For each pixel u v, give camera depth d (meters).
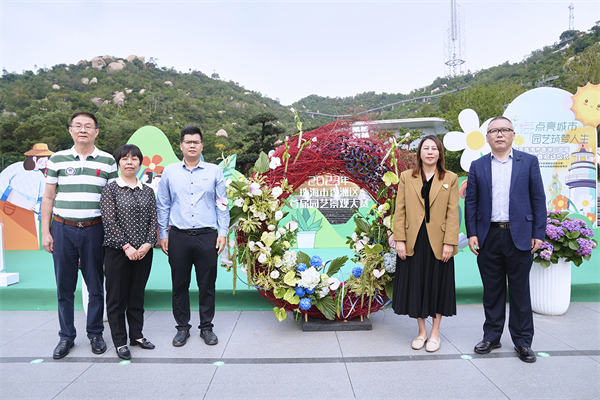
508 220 2.30
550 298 3.03
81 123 2.30
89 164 2.35
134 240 2.29
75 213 2.30
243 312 3.21
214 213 2.55
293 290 2.66
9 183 5.59
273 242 2.70
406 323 2.92
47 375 2.06
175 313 2.52
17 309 3.30
